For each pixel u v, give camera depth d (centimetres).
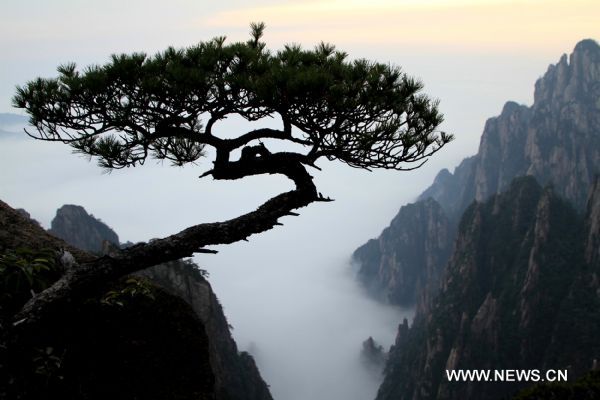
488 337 10100
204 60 616
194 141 703
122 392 632
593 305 9169
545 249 10844
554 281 10225
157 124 659
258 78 611
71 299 604
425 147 698
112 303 677
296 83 580
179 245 643
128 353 665
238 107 650
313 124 648
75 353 627
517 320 10125
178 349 711
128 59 606
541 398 1891
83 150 702
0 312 623
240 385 5084
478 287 12262
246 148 701
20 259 664
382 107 659
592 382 1930
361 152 696
